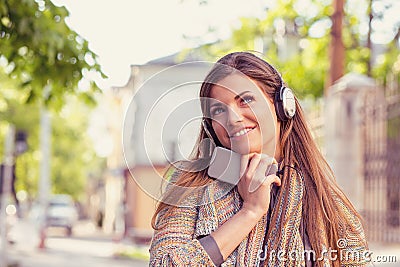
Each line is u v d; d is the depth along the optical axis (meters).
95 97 9.41
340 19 18.03
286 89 2.48
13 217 33.69
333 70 17.97
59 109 9.47
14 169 18.03
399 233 15.79
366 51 27.44
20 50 8.91
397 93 16.55
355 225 2.49
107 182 51.84
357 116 17.09
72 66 8.87
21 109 32.97
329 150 17.33
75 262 22.91
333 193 2.52
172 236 2.34
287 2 27.20
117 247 25.80
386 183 16.67
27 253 26.58
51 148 52.50
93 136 59.12
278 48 28.95
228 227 2.32
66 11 8.54
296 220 2.40
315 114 20.02
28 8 8.34
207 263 2.29
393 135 16.72
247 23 27.16
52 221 42.38
